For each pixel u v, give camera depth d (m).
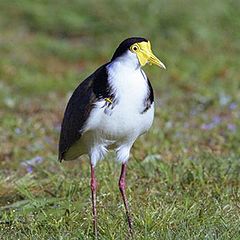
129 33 23.02
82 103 9.40
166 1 24.22
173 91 18.08
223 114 15.83
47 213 10.24
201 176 11.36
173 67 20.14
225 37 22.59
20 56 21.28
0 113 16.70
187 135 14.27
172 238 9.07
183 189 11.19
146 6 24.17
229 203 10.48
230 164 11.80
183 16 23.36
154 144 13.59
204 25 22.91
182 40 22.20
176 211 9.97
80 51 21.88
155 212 9.84
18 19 24.38
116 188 11.12
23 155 13.80
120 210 10.20
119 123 9.31
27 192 11.09
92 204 9.83
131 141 9.72
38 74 20.16
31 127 15.29
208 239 8.97
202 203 10.38
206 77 19.25
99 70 9.48
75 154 10.27
